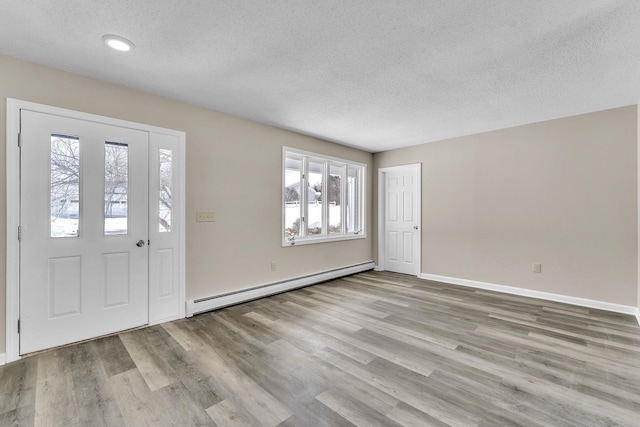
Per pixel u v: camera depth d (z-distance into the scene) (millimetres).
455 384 1915
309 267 4504
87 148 2514
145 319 2844
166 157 2992
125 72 2449
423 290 4176
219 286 3414
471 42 2014
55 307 2373
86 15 1740
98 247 2576
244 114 3486
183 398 1771
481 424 1556
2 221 2150
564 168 3598
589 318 3070
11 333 2184
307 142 4449
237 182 3578
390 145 5078
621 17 1728
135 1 1625
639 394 1808
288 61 2283
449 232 4621
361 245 5457
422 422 1570
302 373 2041
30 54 2164
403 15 1745
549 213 3705
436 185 4773
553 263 3684
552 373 2041
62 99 2395
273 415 1628
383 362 2191
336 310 3338
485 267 4250
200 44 2055
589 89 2768
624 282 3242
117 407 1688
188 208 3146
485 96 2941
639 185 3104
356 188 5473
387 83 2656
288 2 1641
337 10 1706
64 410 1661
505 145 4047
